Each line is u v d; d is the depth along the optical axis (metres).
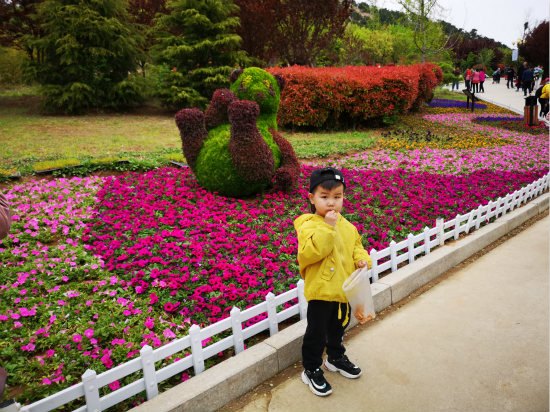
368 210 6.28
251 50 21.14
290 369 3.20
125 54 17.92
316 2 19.23
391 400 2.79
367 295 2.61
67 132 13.05
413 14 26.00
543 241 5.59
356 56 30.23
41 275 4.40
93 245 5.27
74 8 16.41
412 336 3.54
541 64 35.69
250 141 6.29
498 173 8.69
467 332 3.56
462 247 5.07
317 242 2.49
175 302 3.95
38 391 2.84
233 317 3.09
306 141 12.23
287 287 4.14
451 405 2.71
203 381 2.78
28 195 7.08
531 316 3.75
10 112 16.75
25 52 21.06
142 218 5.97
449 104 23.70
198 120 6.82
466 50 60.66
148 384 2.70
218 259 4.66
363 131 14.65
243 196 6.99
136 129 14.15
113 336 3.48
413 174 8.61
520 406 2.67
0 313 3.72
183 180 7.66
